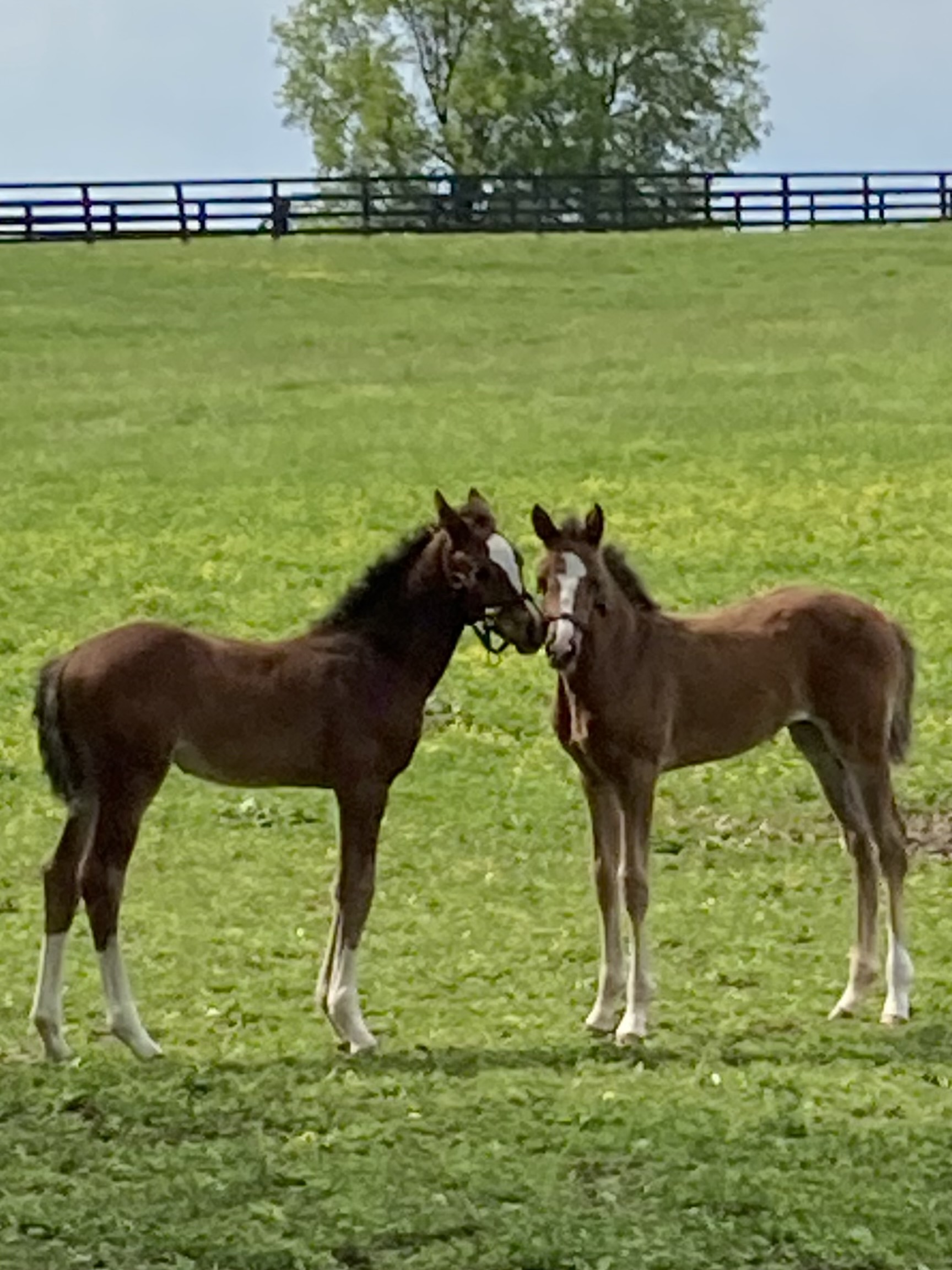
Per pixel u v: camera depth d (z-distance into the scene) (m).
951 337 39.44
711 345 39.62
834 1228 9.47
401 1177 9.98
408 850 17.05
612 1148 10.32
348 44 76.81
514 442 31.98
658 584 24.33
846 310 42.69
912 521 26.94
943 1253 9.32
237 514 28.12
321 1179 9.95
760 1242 9.37
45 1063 11.71
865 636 12.97
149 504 28.73
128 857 11.73
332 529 27.20
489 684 21.55
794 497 28.33
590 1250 9.26
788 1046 12.14
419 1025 12.72
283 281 46.38
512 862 16.81
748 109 78.25
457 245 51.12
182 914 15.41
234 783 12.11
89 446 32.31
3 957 14.34
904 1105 10.99
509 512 27.67
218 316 42.81
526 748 19.81
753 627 12.91
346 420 33.81
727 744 12.77
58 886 11.75
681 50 77.00
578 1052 11.98
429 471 30.20
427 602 12.31
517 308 43.75
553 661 11.82
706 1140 10.40
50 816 18.06
